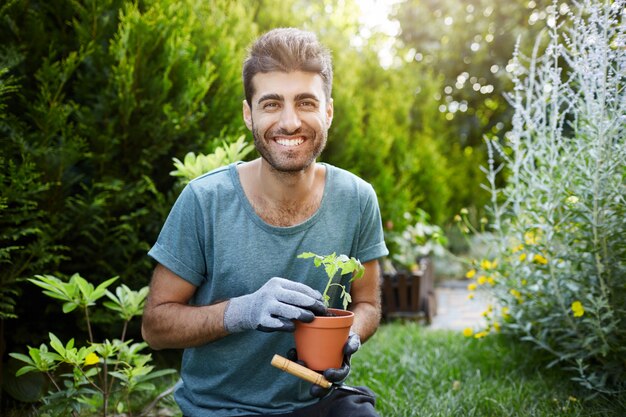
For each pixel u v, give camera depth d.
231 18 4.67
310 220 1.97
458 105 12.46
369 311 2.12
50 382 3.24
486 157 11.44
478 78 11.77
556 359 3.35
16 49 3.20
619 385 2.95
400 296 5.63
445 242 6.60
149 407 2.85
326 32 6.23
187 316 1.85
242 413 1.93
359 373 3.55
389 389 3.18
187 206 1.95
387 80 8.05
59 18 3.53
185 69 3.78
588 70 2.82
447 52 12.29
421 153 8.17
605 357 3.12
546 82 3.30
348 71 6.12
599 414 2.77
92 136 3.43
